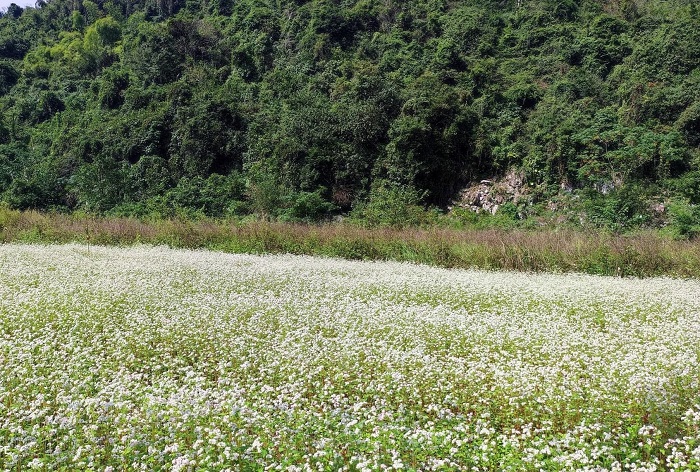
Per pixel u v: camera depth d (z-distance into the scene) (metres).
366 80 46.78
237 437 5.08
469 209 38.34
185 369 7.29
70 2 92.00
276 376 7.11
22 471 4.64
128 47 70.06
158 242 23.42
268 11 64.75
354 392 6.87
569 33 54.31
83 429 5.17
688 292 13.38
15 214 26.44
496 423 5.97
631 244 18.50
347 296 11.98
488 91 47.03
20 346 7.78
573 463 4.82
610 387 6.41
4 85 70.19
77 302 10.49
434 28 58.94
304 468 4.56
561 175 37.53
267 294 12.32
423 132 40.84
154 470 4.61
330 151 42.25
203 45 60.88
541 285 14.21
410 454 4.94
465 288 13.53
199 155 45.66
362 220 29.47
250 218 32.97
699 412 5.57
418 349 8.16
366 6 63.06
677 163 35.97
